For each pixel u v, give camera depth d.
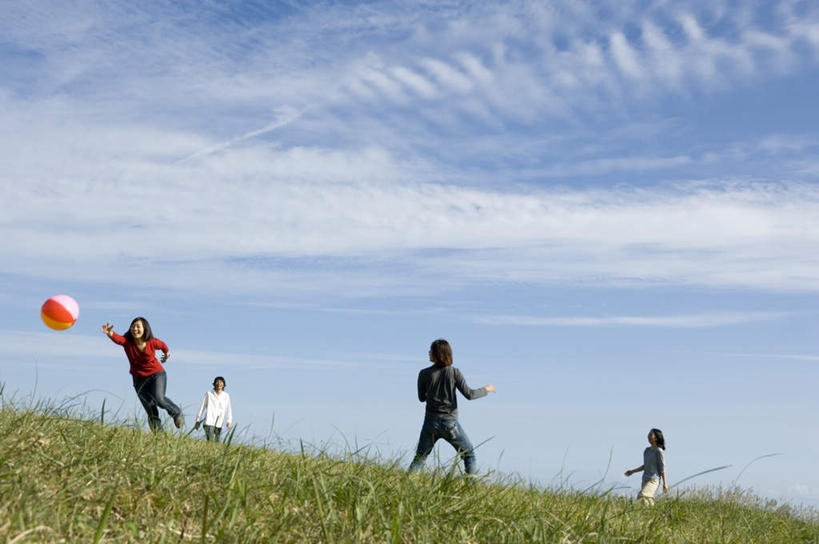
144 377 9.42
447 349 8.41
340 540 4.10
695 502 10.71
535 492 6.15
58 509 3.52
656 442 12.10
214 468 4.94
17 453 4.26
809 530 7.33
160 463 4.86
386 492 4.99
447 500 5.15
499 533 4.71
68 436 5.03
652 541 5.61
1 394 5.50
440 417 8.30
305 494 4.70
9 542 3.02
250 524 3.95
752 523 7.94
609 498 5.66
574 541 4.91
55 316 7.01
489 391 8.49
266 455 5.75
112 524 3.70
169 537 3.65
